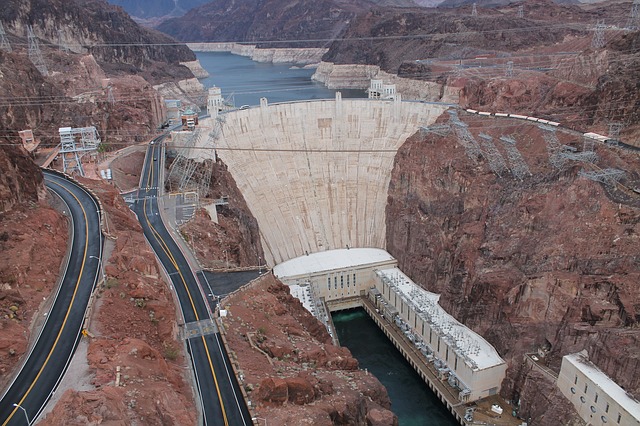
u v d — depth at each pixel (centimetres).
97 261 8312
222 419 6103
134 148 16475
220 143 16988
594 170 10769
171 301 8250
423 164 15088
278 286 9906
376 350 12544
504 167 12912
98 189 11262
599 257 9762
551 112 14400
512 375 10256
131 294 7438
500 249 11544
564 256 10169
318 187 17288
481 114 15850
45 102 16100
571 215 10600
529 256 10869
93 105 16900
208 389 6606
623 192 10212
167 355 6850
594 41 17200
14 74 15738
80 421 4538
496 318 11006
